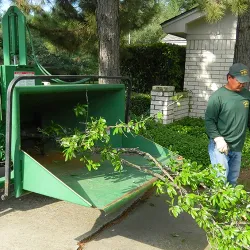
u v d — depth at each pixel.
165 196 4.69
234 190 2.65
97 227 3.73
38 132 4.13
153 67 11.34
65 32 9.34
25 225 3.69
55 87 3.13
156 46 11.16
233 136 3.71
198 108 10.31
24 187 2.84
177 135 6.89
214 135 3.63
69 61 19.62
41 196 4.48
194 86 10.28
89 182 3.17
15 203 4.24
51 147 4.18
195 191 3.01
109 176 3.37
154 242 3.49
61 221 3.83
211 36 9.84
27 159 2.79
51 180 2.68
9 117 2.72
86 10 9.23
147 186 3.12
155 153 4.05
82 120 4.19
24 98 3.47
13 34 3.80
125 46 11.10
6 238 3.41
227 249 2.46
